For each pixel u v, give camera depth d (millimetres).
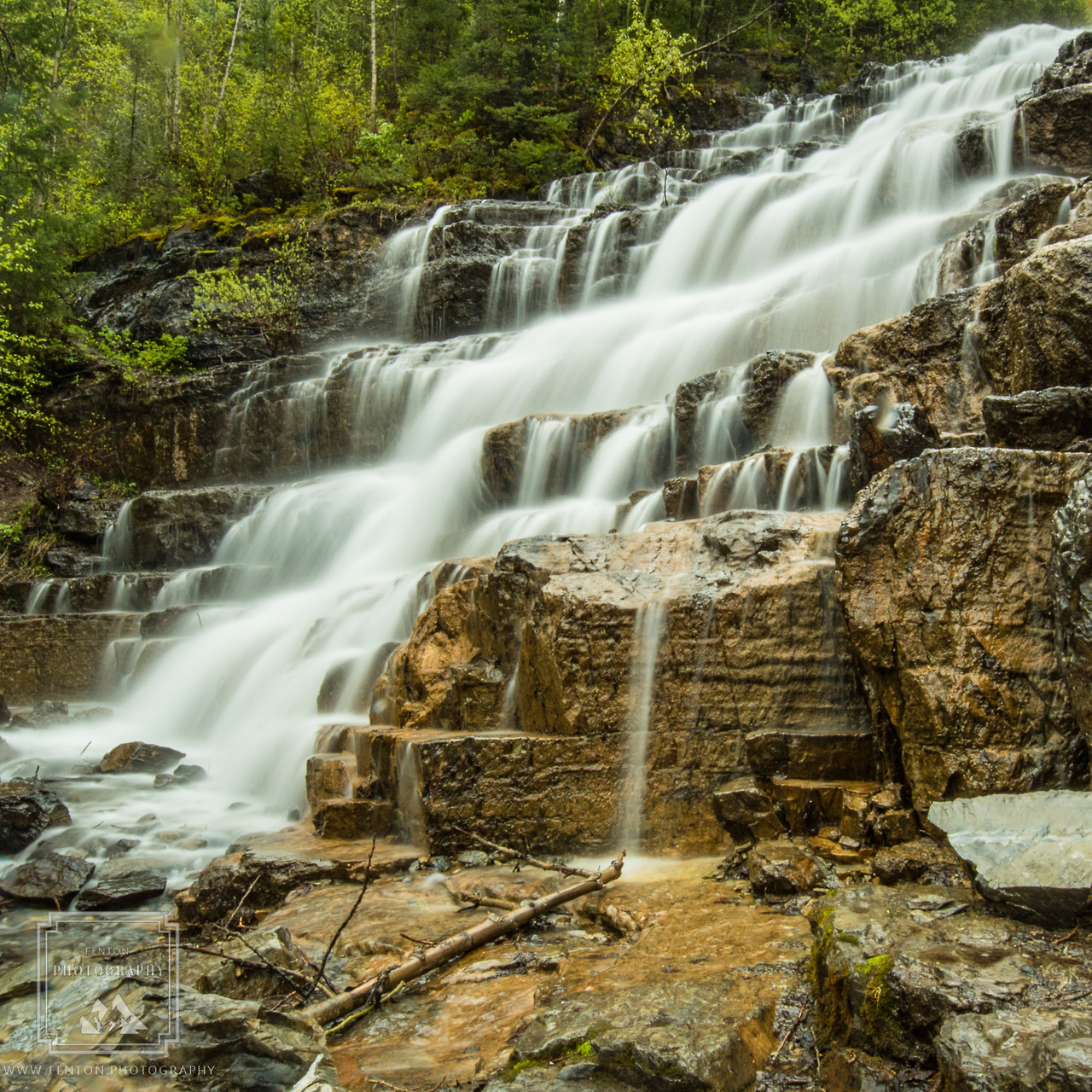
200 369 24484
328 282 24688
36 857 8227
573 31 32031
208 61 37469
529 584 7676
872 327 9758
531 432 13758
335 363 20453
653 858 6504
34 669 15766
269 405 20625
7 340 22953
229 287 24109
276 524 17625
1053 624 5453
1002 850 4055
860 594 5887
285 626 13117
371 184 27625
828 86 35688
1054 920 3688
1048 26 26859
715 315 15273
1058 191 10555
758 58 36875
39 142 26016
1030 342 7625
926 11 35625
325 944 5441
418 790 7008
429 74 32719
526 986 4641
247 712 12086
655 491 11078
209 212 30328
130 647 14953
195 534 18672
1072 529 5062
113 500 20922
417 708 8039
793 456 9016
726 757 6613
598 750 6766
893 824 5516
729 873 5836
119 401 22781
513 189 27875
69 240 25906
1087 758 5234
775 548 7059
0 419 22672
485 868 6504
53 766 11398
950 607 5609
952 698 5434
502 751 6789
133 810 9422
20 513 21234
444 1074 3803
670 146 29969
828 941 3797
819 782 6117
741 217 19109
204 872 6926
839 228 17719
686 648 6750
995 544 5656
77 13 33562
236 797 9875
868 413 7805
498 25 31547
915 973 3328
